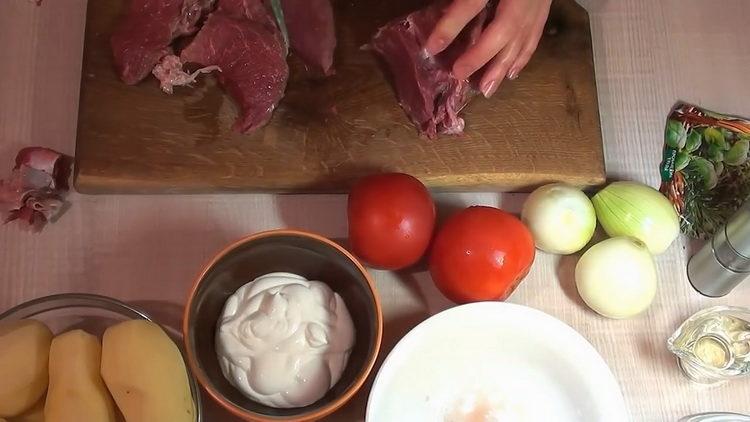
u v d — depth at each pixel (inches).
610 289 21.6
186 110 23.1
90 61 23.3
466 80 22.6
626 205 22.3
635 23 25.9
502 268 20.8
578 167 23.4
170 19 23.0
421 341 20.7
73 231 23.0
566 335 20.8
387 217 20.7
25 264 22.6
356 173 22.9
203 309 20.4
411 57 22.5
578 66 24.3
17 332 18.9
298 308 20.3
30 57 24.6
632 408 22.2
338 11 24.4
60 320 21.4
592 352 20.6
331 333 20.5
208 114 23.1
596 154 23.5
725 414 21.4
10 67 24.5
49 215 22.9
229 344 20.2
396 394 20.8
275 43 23.1
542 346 21.2
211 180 22.7
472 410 21.3
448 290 21.6
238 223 23.3
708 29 26.0
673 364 22.6
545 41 24.5
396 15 24.4
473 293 21.2
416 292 22.9
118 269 22.7
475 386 21.5
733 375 21.5
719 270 22.2
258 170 22.8
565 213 21.9
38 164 22.6
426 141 23.3
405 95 23.2
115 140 22.7
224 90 23.4
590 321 22.9
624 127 24.8
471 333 21.3
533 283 23.2
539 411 21.3
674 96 25.2
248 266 21.1
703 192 24.0
